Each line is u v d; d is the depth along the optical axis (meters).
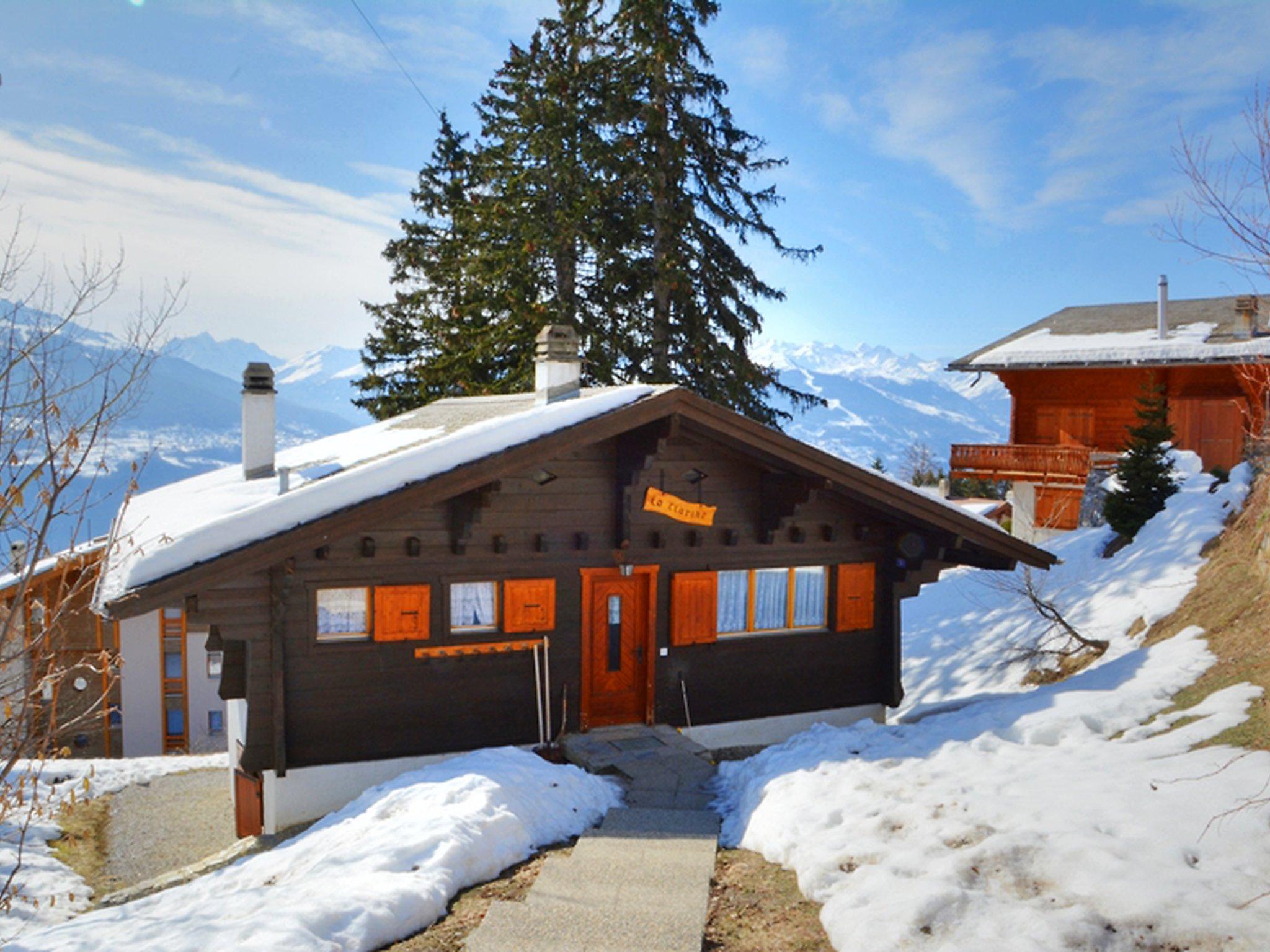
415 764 10.98
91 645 19.94
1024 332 32.44
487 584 11.48
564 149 23.11
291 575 10.23
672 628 12.34
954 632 19.61
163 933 5.78
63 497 6.45
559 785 8.89
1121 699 8.84
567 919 6.02
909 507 12.73
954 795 6.99
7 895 8.30
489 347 24.91
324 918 5.61
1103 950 4.58
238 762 11.38
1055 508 26.72
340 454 14.57
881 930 5.14
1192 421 25.78
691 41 22.19
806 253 24.02
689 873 6.86
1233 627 10.42
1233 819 5.57
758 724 12.99
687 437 12.41
